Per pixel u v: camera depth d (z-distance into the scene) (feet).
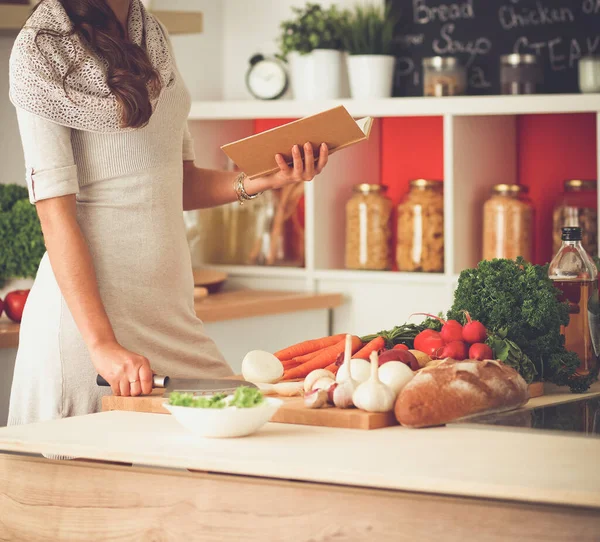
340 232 11.34
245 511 4.01
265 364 5.62
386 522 3.80
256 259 11.46
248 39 12.26
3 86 10.09
